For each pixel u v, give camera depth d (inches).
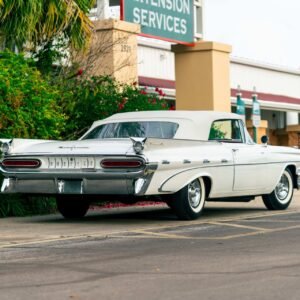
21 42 633.0
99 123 521.3
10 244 382.6
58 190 465.1
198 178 491.2
